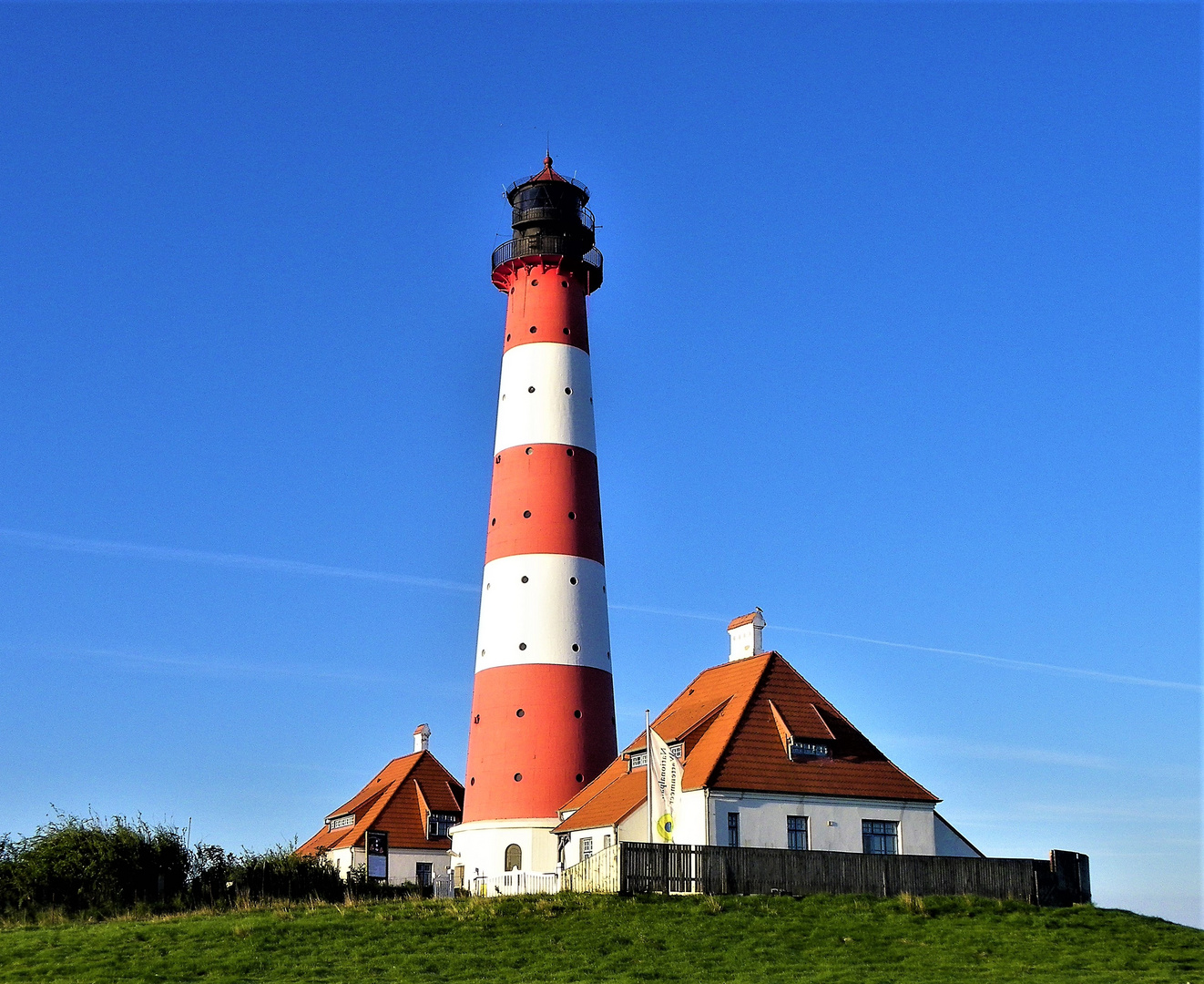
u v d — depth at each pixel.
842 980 40.69
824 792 57.62
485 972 42.00
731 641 67.06
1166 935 48.00
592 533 72.31
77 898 57.72
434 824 80.00
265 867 62.34
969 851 60.28
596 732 69.12
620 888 50.56
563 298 75.12
